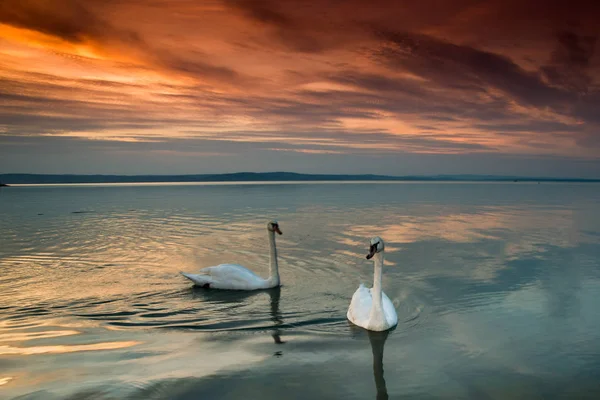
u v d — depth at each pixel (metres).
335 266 17.27
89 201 57.81
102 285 14.46
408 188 114.81
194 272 16.47
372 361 8.70
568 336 9.91
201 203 52.88
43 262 17.89
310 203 52.00
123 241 23.11
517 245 21.83
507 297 12.94
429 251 20.16
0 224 30.41
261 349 9.29
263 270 16.89
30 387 7.49
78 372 8.08
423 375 8.10
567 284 14.33
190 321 11.09
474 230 27.22
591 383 7.78
